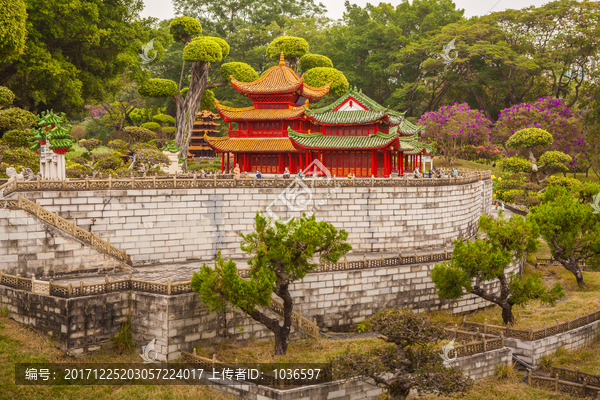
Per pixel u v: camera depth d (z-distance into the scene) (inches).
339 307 1363.2
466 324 1373.0
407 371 1037.2
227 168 2171.5
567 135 3459.6
